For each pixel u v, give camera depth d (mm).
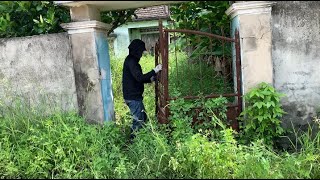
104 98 5148
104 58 5258
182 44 6605
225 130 4199
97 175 3979
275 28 4727
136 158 4414
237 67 4805
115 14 5848
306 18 4707
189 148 4062
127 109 6953
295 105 4875
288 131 4781
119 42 14336
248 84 4711
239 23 4629
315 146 4625
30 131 4711
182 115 4793
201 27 6246
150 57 11078
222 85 5949
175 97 4930
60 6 5078
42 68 5211
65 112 5148
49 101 5238
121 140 4848
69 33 4938
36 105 5254
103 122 5078
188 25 6344
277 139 4820
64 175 4133
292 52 4773
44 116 5105
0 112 5211
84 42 4941
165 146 4281
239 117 4789
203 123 4758
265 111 4488
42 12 5500
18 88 5289
